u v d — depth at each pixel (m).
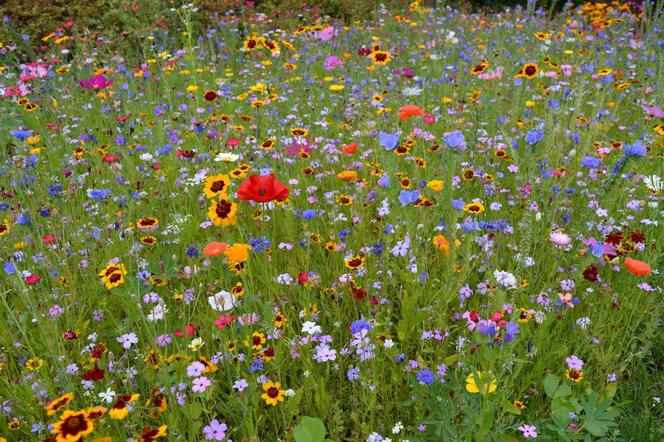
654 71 6.16
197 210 3.68
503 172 4.37
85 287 2.91
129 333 2.52
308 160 4.46
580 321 2.58
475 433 2.06
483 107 4.99
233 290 2.60
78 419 1.51
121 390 2.37
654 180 3.25
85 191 4.10
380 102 5.03
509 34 8.21
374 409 2.27
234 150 4.53
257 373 2.35
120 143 4.18
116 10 9.27
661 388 2.61
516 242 3.36
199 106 5.66
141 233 3.54
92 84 4.97
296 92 6.22
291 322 2.71
